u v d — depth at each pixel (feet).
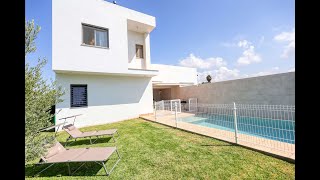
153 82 53.42
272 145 14.57
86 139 21.36
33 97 10.11
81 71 28.45
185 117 35.86
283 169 10.80
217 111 33.17
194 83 68.95
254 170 10.84
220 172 10.87
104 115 33.99
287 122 15.49
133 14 35.65
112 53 31.78
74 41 27.58
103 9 31.04
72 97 30.35
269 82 28.66
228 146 15.61
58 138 22.54
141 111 40.04
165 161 13.05
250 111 30.25
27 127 9.78
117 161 13.26
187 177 10.54
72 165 13.21
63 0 26.84
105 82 34.55
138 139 19.75
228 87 37.14
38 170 12.43
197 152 14.51
